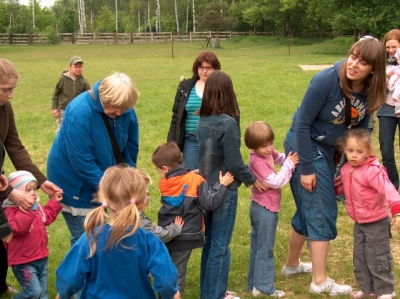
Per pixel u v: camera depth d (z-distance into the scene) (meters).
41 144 10.18
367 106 4.12
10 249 3.96
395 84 5.95
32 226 3.98
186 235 3.97
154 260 2.83
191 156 5.42
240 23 67.19
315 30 57.75
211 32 61.91
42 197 6.98
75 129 3.80
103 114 3.84
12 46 53.69
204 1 76.94
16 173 3.98
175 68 25.39
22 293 4.09
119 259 2.80
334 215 4.32
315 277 4.39
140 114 12.83
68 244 5.52
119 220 2.75
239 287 4.61
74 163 3.85
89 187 4.00
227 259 4.19
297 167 4.30
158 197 6.98
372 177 4.02
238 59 31.69
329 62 27.19
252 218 4.40
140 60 31.70
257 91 15.98
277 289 4.54
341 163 6.04
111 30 85.31
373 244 4.14
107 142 3.92
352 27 35.38
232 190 4.09
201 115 4.07
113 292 2.84
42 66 28.31
